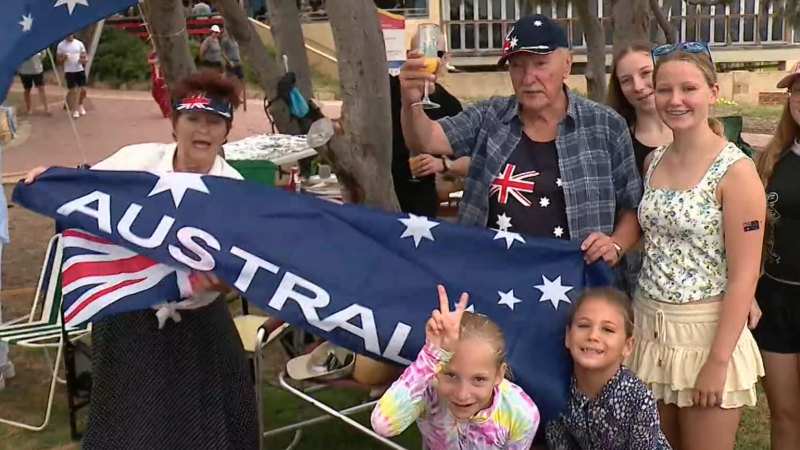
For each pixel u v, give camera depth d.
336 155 4.23
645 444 2.94
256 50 6.69
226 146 7.00
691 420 3.15
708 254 3.04
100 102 20.28
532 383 3.12
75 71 17.50
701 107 3.02
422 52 3.41
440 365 2.79
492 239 3.32
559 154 3.37
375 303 3.19
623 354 2.98
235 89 3.26
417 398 2.82
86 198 3.18
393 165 5.18
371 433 3.73
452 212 5.80
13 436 4.74
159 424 3.18
